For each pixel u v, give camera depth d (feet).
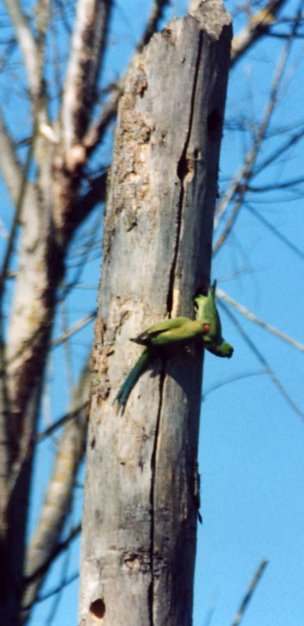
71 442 27.12
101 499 22.61
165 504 22.48
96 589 22.30
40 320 26.76
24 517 25.30
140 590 22.13
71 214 28.48
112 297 23.54
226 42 24.70
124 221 23.70
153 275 23.40
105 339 23.40
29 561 25.93
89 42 30.40
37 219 28.12
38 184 28.58
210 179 24.12
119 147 24.12
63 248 27.96
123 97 24.34
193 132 24.00
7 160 28.99
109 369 23.24
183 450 22.82
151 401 22.82
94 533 22.56
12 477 25.05
